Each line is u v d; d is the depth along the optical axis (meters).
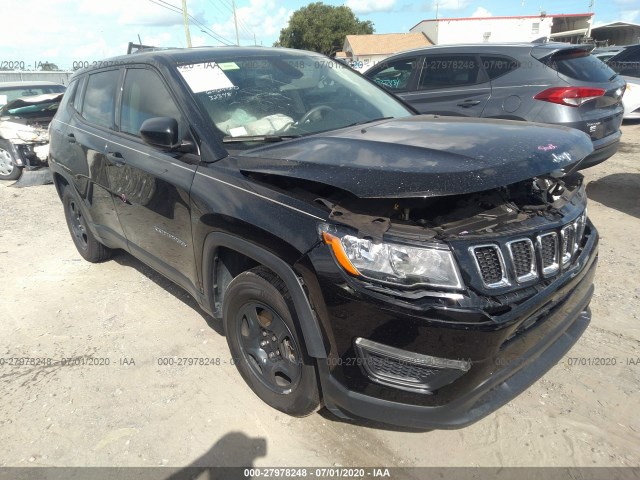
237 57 3.38
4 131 8.05
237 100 3.03
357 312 1.96
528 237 2.04
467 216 2.10
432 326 1.85
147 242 3.37
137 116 3.36
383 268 1.91
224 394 2.79
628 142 8.69
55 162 4.48
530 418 2.51
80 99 4.30
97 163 3.71
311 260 2.07
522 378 2.19
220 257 2.72
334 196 2.17
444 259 1.88
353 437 2.46
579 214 2.39
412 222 2.02
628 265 4.06
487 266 1.94
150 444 2.46
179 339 3.34
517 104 5.44
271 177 2.38
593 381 2.74
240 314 2.61
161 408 2.70
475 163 1.94
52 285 4.26
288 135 2.89
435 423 1.99
